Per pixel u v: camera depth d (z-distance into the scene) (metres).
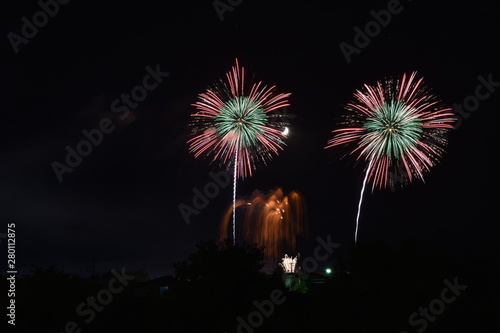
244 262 31.59
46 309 37.91
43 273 39.22
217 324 30.39
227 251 31.80
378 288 26.12
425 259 26.44
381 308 25.72
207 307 30.56
